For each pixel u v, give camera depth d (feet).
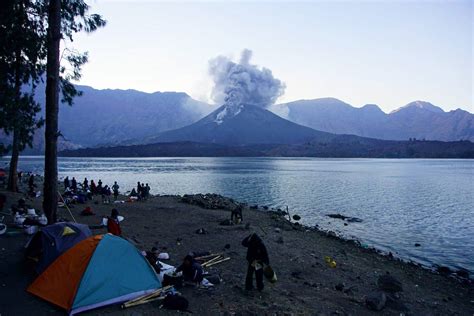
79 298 32.71
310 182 280.92
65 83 86.22
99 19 77.92
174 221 86.17
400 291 50.21
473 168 556.51
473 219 126.72
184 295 37.88
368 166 625.41
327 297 43.21
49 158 56.95
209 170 452.35
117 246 37.50
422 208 152.46
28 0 74.13
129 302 34.37
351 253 73.92
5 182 132.16
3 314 31.27
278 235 80.02
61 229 41.27
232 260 54.19
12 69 83.46
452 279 63.93
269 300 39.01
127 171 413.80
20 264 42.83
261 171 435.12
